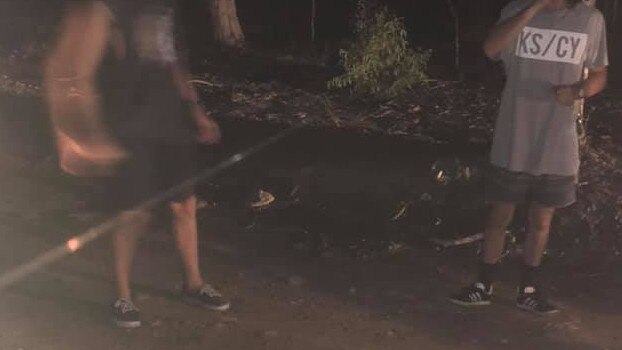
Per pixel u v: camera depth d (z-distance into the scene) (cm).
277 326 511
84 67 491
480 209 691
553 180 499
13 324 505
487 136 881
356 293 560
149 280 571
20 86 1141
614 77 1082
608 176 740
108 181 505
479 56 1229
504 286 570
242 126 930
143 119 492
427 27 1406
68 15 489
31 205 721
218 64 1248
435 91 1045
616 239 646
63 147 575
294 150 842
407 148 840
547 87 487
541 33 483
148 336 495
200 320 516
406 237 662
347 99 1027
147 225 651
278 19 1526
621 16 1196
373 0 1152
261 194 728
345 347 485
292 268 602
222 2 1367
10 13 1563
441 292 562
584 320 522
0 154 856
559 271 594
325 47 1327
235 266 604
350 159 809
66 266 593
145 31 484
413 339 496
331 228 681
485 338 498
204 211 714
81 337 491
